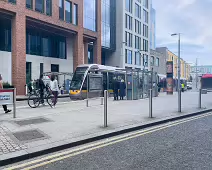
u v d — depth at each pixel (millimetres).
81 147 5105
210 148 4973
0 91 8359
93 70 18953
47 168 3928
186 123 7852
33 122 7426
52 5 24797
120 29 41719
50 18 24469
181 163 4113
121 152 4746
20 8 21328
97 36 32469
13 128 6508
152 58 58156
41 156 4523
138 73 17609
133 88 17016
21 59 21531
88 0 31297
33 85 20469
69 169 3879
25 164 4117
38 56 26594
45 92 12359
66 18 27344
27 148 4680
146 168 3898
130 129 6617
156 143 5379
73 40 28938
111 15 40750
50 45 29000
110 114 9188
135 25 46781
